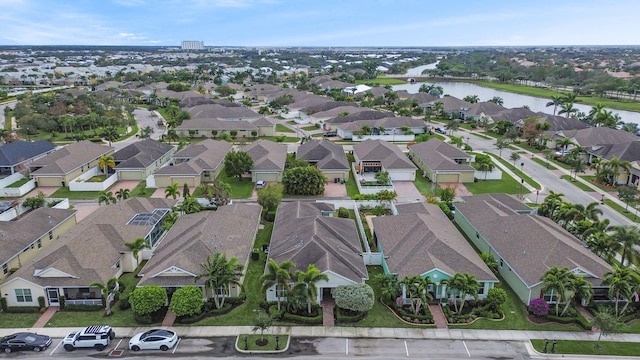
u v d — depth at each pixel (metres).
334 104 154.00
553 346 38.56
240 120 133.50
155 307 41.97
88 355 38.25
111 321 42.78
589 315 43.91
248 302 45.69
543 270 45.09
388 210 69.31
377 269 52.25
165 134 124.75
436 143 97.56
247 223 58.81
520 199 73.94
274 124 127.56
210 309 44.12
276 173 83.69
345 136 123.06
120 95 186.50
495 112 143.00
